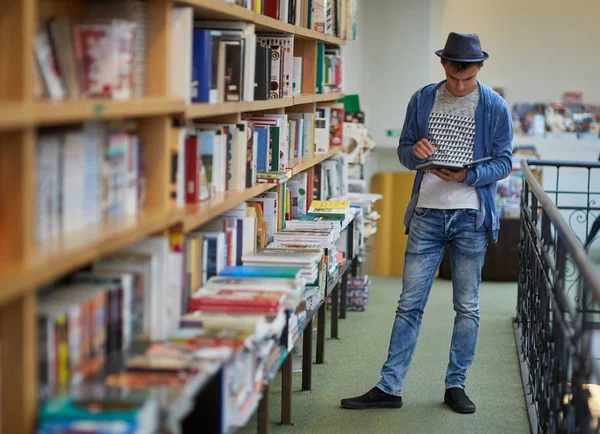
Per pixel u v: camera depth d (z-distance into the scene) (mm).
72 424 1971
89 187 2449
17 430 1980
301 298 3932
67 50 2492
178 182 3033
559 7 8914
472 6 8945
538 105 8961
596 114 8930
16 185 1970
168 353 2525
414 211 4484
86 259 2135
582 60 8953
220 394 2570
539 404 4180
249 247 4027
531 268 5008
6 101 1931
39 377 2131
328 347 5754
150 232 2574
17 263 1948
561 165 6359
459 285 4512
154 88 2916
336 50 6555
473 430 4246
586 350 2906
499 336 6176
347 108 7785
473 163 4277
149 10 2896
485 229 4422
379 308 7004
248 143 3941
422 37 8898
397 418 4387
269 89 4484
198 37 3264
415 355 5582
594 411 4320
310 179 5773
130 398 2096
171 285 2854
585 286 2898
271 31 4797
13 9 1943
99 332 2408
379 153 9219
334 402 4617
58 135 2256
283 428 4191
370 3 8945
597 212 8930
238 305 3096
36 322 2111
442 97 4371
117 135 2623
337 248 6035
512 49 9016
